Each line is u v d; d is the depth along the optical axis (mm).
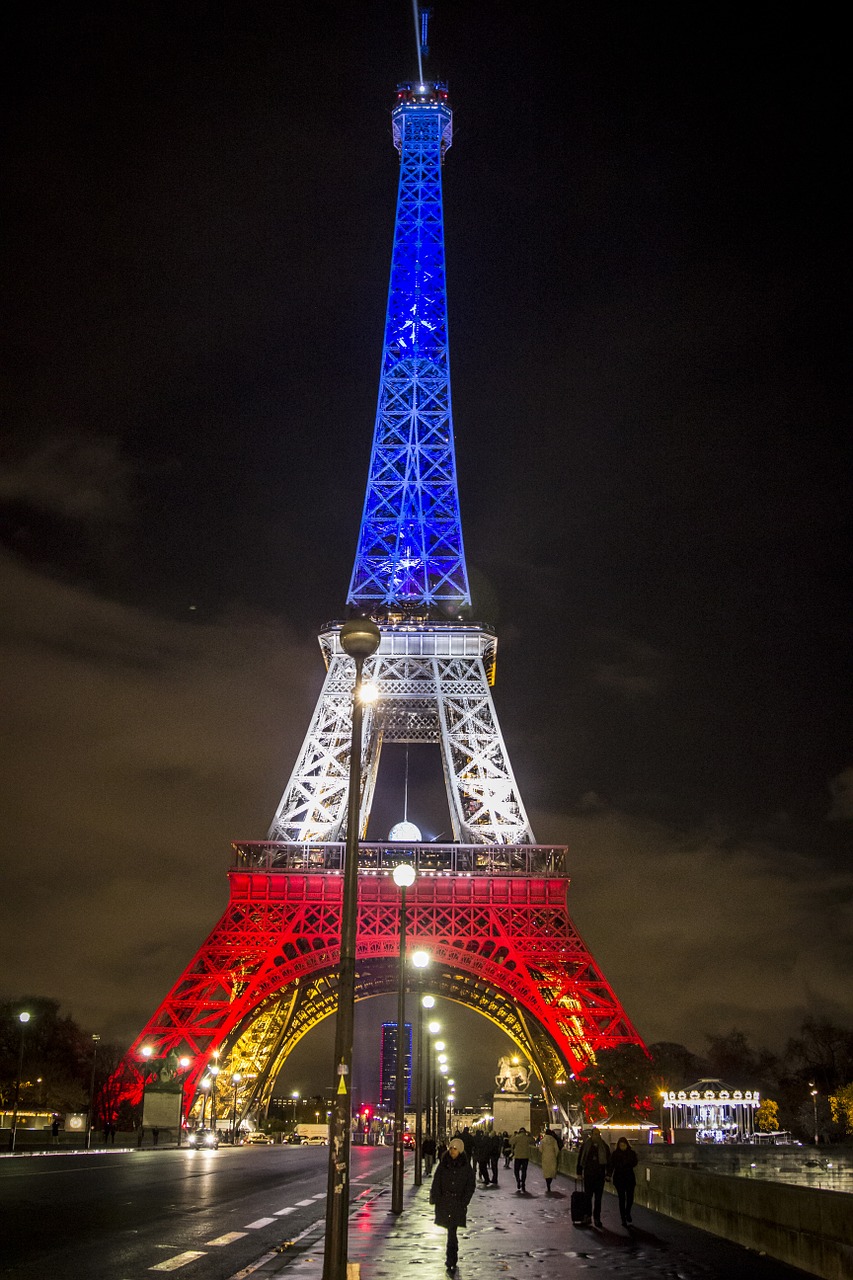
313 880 174250
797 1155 107625
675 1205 57219
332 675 196000
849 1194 33844
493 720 191125
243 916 172000
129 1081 166375
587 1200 53688
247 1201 62406
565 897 173750
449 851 179000
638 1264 37719
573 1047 168875
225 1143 190500
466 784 186250
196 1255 37969
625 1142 53344
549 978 168500
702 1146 105938
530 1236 47656
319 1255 38656
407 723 199750
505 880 174625
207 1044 167000
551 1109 195000
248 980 169625
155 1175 83625
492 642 198250
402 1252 41594
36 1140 145250
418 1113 86438
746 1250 42156
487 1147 92188
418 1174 84312
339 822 184500
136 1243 40938
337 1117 29719
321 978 196250
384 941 169750
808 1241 35625
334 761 188625
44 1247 38781
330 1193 29016
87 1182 72500
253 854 177875
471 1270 36406
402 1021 62594
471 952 169375
